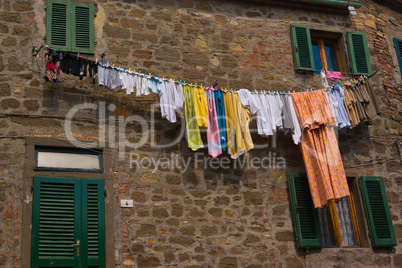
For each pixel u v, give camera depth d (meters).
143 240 8.46
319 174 9.34
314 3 11.01
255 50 10.38
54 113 8.66
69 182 8.34
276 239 9.18
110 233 8.33
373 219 9.84
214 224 8.92
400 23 12.19
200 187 9.05
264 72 10.26
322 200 9.23
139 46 9.62
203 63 9.93
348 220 9.95
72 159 8.54
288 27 10.84
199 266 8.61
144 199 8.69
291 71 10.45
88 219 8.27
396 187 10.36
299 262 9.17
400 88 11.36
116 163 8.75
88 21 9.45
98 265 8.09
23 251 7.79
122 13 9.73
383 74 11.27
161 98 8.91
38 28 9.15
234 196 9.20
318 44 11.23
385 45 11.65
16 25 9.03
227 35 10.30
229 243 8.90
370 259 9.61
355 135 10.41
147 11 9.91
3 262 7.69
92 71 8.75
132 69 9.43
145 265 8.35
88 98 8.92
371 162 10.34
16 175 8.15
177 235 8.66
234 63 10.13
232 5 10.59
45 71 8.42
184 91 9.12
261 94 9.56
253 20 10.61
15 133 8.38
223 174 9.27
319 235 9.38
